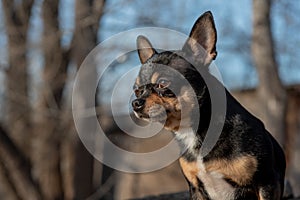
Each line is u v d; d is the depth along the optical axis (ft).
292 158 67.36
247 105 68.08
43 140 60.29
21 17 59.98
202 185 25.67
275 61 56.75
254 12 56.85
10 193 60.59
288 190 34.63
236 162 24.64
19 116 60.75
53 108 57.88
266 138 25.27
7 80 60.23
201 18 26.11
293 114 68.49
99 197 61.11
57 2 59.36
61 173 62.54
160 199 36.40
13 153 58.54
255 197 25.31
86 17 55.42
